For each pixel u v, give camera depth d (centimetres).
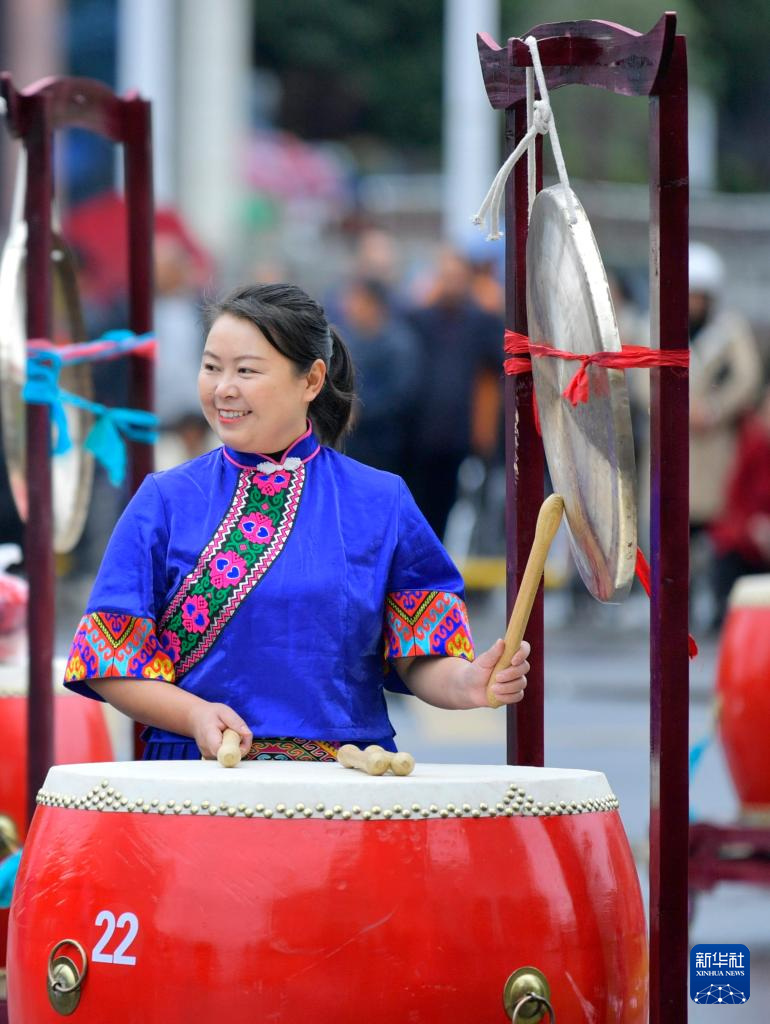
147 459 1066
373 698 806
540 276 816
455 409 2964
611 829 724
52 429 1048
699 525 3012
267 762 751
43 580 1005
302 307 812
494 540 3372
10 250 1073
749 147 8375
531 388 865
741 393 2964
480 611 3425
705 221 5194
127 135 1071
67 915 688
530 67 823
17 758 1041
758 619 1323
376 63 7900
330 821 663
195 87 5669
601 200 5125
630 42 762
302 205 6359
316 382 820
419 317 2986
